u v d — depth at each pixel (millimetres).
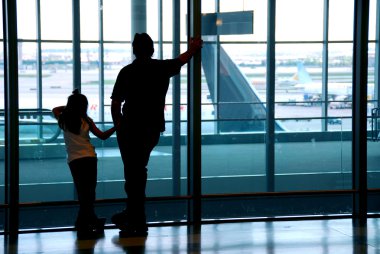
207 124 8383
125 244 7152
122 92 7332
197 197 8172
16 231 7688
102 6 8102
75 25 8031
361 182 8586
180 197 8148
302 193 8539
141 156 7406
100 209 8195
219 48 8344
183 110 8328
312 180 8641
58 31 7980
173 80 8297
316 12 8500
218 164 8445
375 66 8578
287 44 8469
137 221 7523
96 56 8117
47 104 7992
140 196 7500
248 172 8516
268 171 8547
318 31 8523
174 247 7020
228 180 8477
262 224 8219
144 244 7152
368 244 7145
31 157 8000
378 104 8641
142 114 7336
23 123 7945
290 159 8586
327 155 8617
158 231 7793
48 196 8078
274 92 8484
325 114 8586
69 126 7316
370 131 8680
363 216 8617
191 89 8156
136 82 7309
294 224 8211
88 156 7359
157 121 7402
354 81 8602
